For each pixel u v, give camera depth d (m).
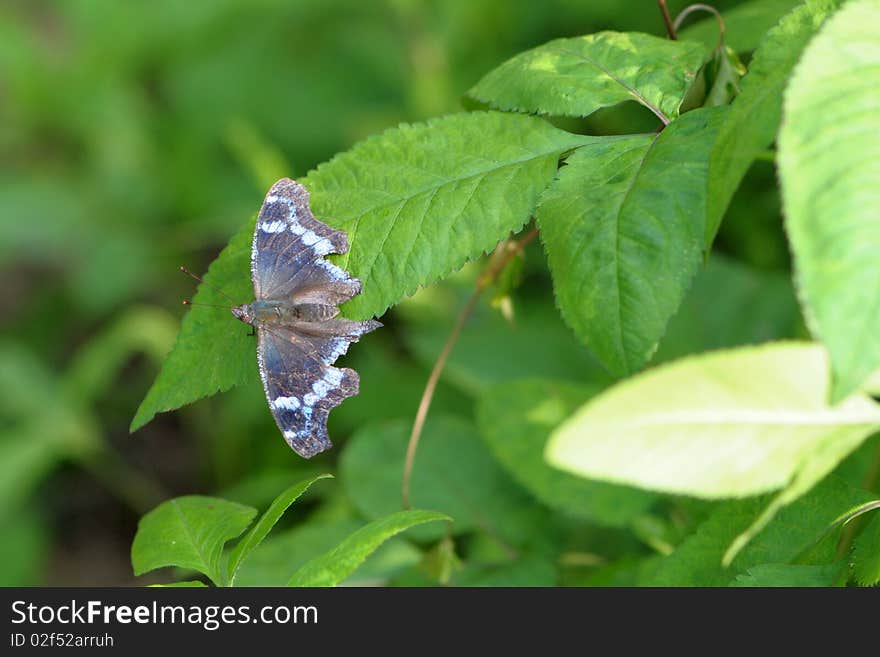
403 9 0.99
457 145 0.55
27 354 1.05
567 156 0.54
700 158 0.52
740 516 0.54
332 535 0.62
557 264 0.52
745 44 0.58
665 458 0.49
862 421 0.50
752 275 0.70
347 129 1.08
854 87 0.49
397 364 0.87
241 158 1.09
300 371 0.57
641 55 0.54
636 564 0.60
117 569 1.06
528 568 0.61
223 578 0.54
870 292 0.47
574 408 0.62
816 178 0.48
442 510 0.63
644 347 0.51
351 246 0.54
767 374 0.50
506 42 0.95
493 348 0.71
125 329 1.02
